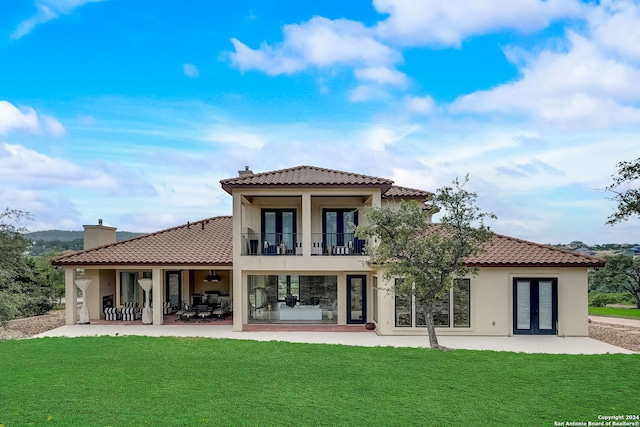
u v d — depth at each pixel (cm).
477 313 2027
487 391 1147
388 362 1423
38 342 1716
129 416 955
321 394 1115
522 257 2034
